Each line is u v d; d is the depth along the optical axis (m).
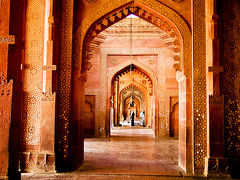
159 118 8.45
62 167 3.66
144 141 7.61
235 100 3.58
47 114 3.59
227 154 3.53
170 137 8.42
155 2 3.96
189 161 3.65
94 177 3.36
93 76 8.69
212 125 3.45
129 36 8.66
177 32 3.96
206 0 3.73
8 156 2.34
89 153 5.32
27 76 3.82
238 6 3.68
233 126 3.55
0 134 2.37
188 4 3.93
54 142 3.57
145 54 8.62
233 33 3.65
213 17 3.53
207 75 3.60
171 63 8.56
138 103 24.38
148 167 3.97
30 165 3.61
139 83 14.65
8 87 2.40
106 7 4.00
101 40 8.65
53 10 3.71
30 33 3.86
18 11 2.56
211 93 3.48
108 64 8.76
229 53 3.63
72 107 3.82
